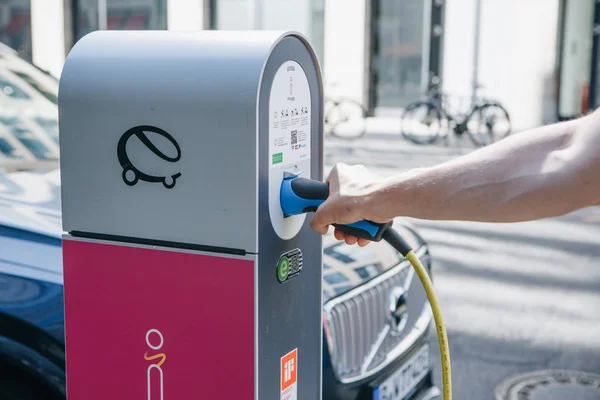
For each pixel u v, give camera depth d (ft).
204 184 5.40
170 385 5.70
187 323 5.58
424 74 51.80
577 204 4.07
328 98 47.39
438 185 4.57
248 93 5.18
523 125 48.70
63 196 5.90
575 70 49.80
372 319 9.18
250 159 5.23
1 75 11.19
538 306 17.72
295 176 5.65
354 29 51.70
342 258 9.35
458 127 43.75
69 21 55.21
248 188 5.27
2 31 56.18
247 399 5.45
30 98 10.92
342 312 8.66
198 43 5.43
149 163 5.56
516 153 4.33
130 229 5.70
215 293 5.46
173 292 5.60
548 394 13.23
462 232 25.22
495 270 20.71
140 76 5.53
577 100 50.11
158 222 5.59
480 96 47.55
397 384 9.46
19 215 8.12
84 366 5.99
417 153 41.75
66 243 5.94
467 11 48.93
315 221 5.24
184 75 5.39
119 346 5.85
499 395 13.19
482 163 4.43
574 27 49.29
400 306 9.72
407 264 10.12
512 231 25.46
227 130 5.26
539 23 47.62
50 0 55.11
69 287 5.97
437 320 5.41
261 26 53.62
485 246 23.40
